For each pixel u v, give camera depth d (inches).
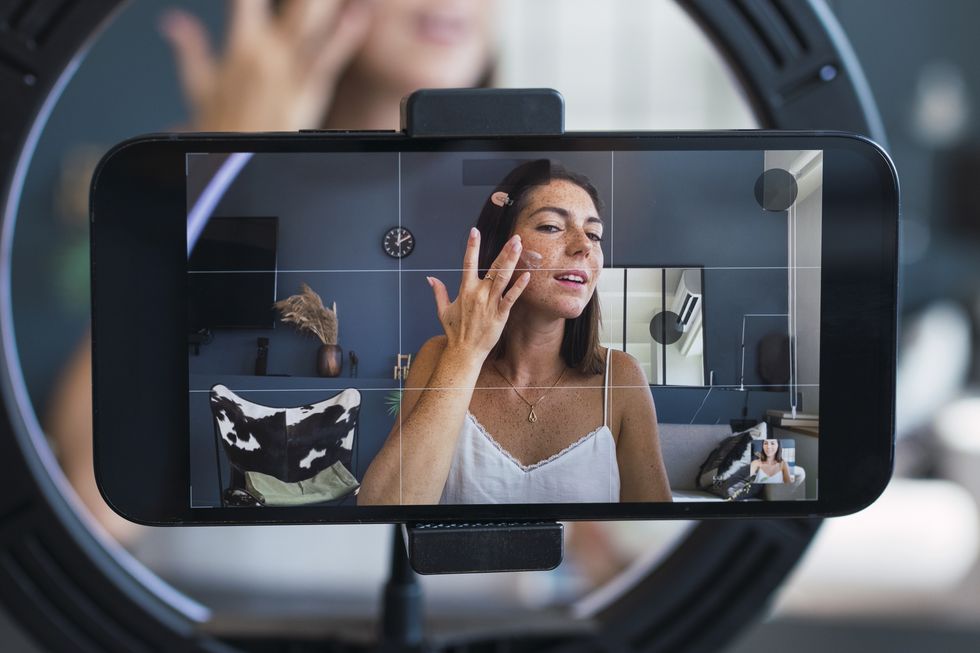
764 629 34.3
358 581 37.2
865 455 13.3
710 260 13.4
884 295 13.3
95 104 34.2
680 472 13.3
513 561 12.7
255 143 12.7
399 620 17.0
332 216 13.1
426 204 13.1
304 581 36.9
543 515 13.1
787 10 15.7
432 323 13.2
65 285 34.7
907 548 39.3
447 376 13.1
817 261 13.4
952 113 45.9
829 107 15.9
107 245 12.8
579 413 13.1
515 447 13.3
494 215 13.2
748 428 13.3
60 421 33.6
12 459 16.0
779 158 13.4
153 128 34.6
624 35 34.7
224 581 36.6
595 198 13.3
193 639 17.4
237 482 13.0
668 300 13.3
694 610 17.8
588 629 18.1
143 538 36.0
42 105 15.1
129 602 17.0
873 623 35.1
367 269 13.2
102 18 15.1
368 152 13.1
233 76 32.1
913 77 45.8
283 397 13.1
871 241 13.3
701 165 13.3
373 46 31.3
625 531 35.3
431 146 13.0
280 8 31.4
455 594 34.6
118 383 12.8
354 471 13.1
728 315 13.4
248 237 13.0
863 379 13.4
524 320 13.3
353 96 31.9
